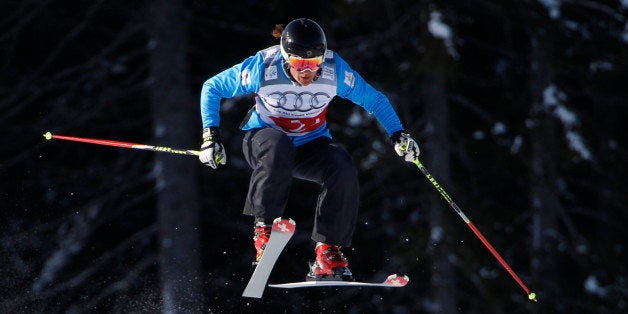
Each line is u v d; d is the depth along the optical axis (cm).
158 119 3203
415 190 3528
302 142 1575
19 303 3328
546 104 3322
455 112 3531
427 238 3212
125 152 3603
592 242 3656
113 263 3547
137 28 3244
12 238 3488
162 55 3216
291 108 1520
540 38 3259
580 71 3531
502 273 3353
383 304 3741
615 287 3544
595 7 3450
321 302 3750
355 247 3638
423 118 3300
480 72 3684
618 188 3638
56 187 3556
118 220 3653
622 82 3572
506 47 3647
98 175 3503
